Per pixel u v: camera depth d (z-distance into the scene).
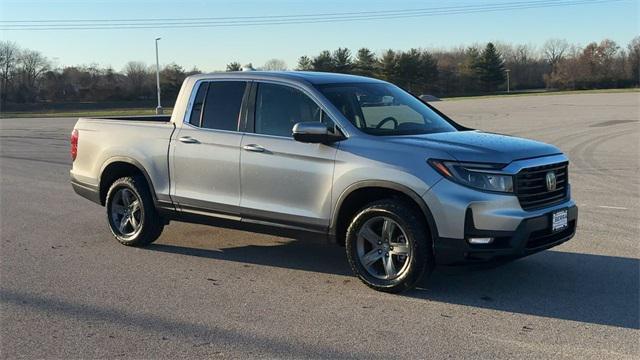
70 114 63.22
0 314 5.16
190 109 6.82
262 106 6.30
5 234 8.11
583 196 10.41
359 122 5.88
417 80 98.50
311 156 5.81
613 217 8.71
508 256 5.18
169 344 4.51
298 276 6.21
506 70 106.44
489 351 4.34
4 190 11.71
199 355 4.31
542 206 5.42
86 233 8.15
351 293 5.66
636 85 96.75
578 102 50.50
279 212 6.06
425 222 5.36
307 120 6.00
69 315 5.12
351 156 5.59
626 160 15.23
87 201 10.52
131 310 5.23
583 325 4.82
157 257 6.96
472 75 102.31
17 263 6.71
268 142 6.11
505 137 5.97
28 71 93.94
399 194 5.52
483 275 6.14
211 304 5.38
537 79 114.31
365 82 6.61
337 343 4.51
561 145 19.08
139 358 4.27
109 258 6.92
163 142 6.91
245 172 6.24
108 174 7.56
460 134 5.93
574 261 6.59
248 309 5.25
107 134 7.45
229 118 6.50
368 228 5.65
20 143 22.84
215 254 7.08
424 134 5.87
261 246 7.43
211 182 6.53
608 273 6.17
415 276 5.39
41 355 4.34
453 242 5.16
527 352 4.32
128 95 90.69
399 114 6.31
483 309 5.20
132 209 7.37
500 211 5.09
